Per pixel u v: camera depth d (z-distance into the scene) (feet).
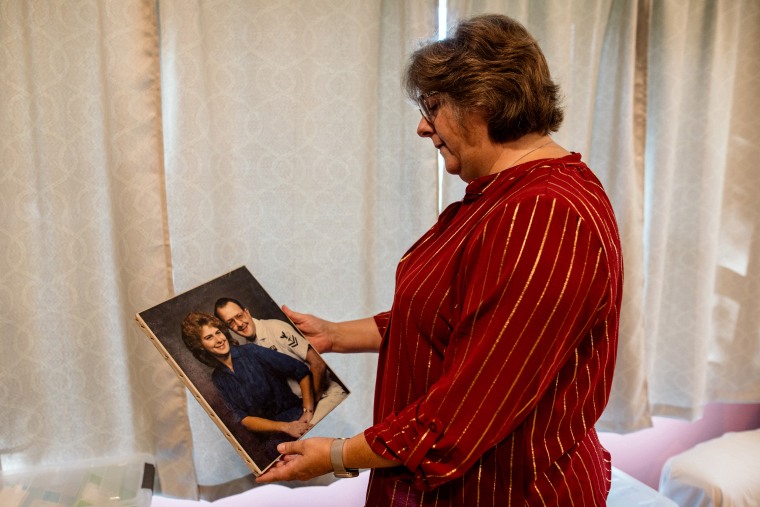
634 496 4.67
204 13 3.89
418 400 2.37
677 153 5.36
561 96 2.56
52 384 4.11
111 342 4.15
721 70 5.15
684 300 5.57
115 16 3.59
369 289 4.53
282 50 4.10
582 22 4.72
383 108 4.42
